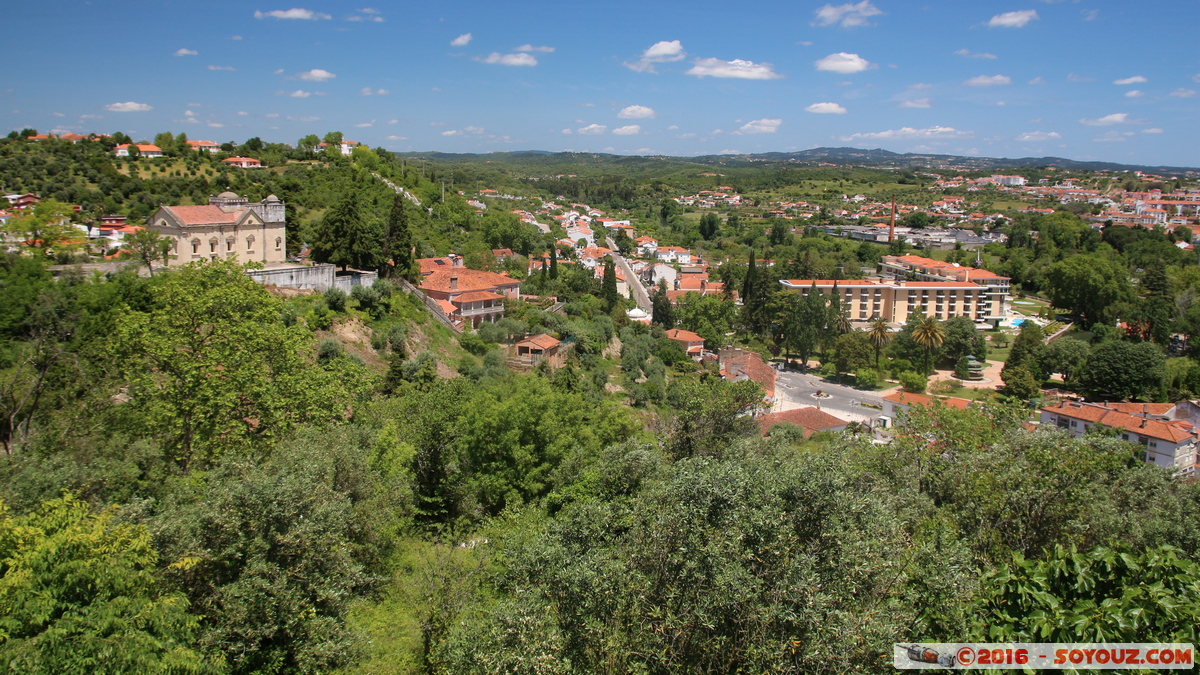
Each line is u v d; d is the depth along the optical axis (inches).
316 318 2269.9
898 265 6550.2
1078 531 839.1
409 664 790.5
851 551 642.2
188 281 1295.5
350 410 1652.3
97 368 1301.7
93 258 2303.2
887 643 561.6
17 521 547.5
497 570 914.1
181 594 585.9
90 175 4074.8
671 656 629.0
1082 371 3796.8
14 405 1136.8
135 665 506.6
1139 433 2583.7
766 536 655.1
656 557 677.3
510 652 617.0
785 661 575.8
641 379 3481.8
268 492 669.9
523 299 4114.2
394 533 1087.6
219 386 1136.8
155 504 826.8
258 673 641.6
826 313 4670.3
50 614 498.0
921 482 1136.8
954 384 4035.4
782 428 2561.5
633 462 1194.0
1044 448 925.2
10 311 1588.3
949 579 622.8
